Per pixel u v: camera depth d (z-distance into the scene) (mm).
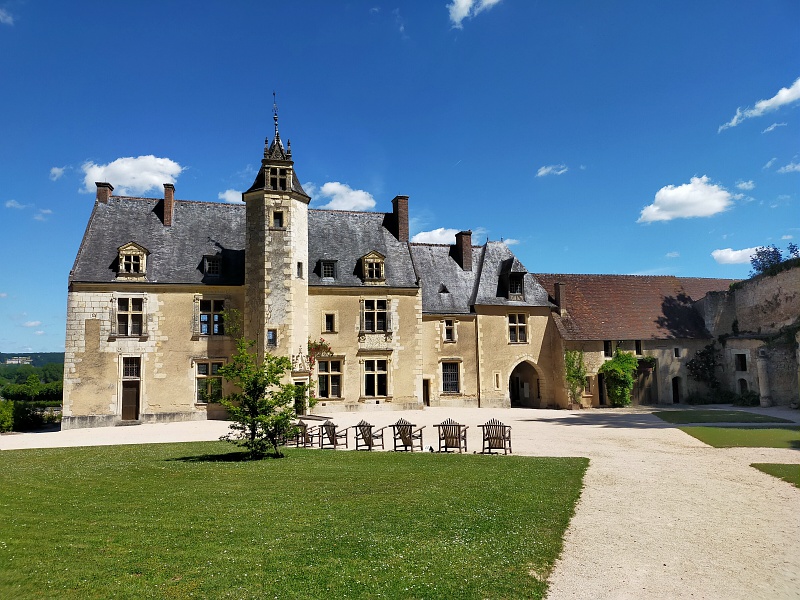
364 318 28328
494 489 10328
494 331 31641
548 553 7105
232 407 14625
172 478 11523
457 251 33750
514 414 27016
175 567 6488
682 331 33969
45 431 23750
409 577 6258
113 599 5688
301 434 16984
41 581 6094
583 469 12398
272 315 25312
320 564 6590
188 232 27703
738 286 34312
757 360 30547
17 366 108000
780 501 9641
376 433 17953
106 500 9602
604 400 31734
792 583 6293
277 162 26266
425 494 9914
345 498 9641
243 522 8203
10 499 9727
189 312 25859
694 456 14148
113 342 24859
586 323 32688
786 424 20891
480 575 6355
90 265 25344
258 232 25797
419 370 28922
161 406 25078
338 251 29359
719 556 7086
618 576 6449
